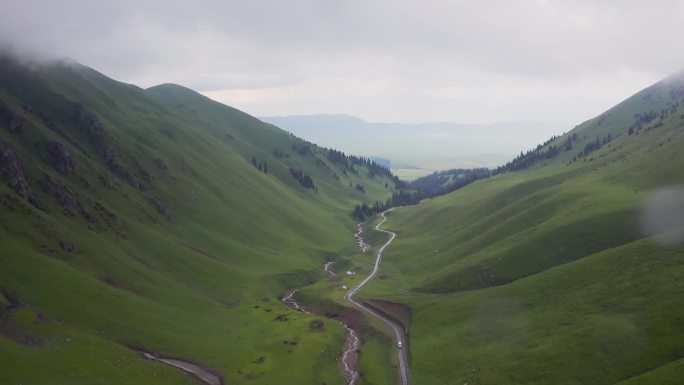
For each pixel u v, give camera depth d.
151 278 160.88
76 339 108.44
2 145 159.12
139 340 120.50
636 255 124.06
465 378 107.31
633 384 81.50
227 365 118.62
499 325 124.75
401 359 126.06
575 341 101.56
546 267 155.12
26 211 147.88
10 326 103.69
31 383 88.56
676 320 93.81
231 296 176.38
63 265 137.12
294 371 118.12
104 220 176.75
